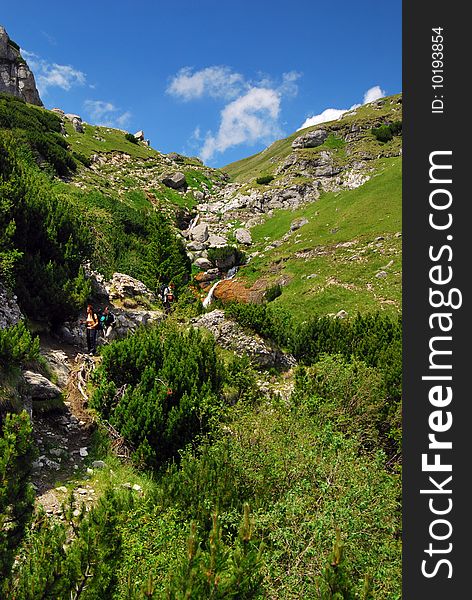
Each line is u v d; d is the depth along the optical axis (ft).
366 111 288.10
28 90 242.58
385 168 200.03
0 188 52.75
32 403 34.35
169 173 214.69
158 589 16.67
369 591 16.29
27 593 15.06
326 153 237.66
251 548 16.02
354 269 116.47
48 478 29.30
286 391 54.29
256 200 205.36
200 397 37.35
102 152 215.51
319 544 19.60
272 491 26.76
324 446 28.60
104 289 65.16
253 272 137.90
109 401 38.06
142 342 41.98
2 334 29.91
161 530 20.81
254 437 30.81
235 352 59.62
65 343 52.06
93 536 16.31
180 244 143.64
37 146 141.69
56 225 59.21
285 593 18.22
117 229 115.96
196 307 74.79
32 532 18.31
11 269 48.03
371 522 22.08
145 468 33.55
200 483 26.66
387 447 41.73
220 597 14.58
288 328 73.10
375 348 60.49
